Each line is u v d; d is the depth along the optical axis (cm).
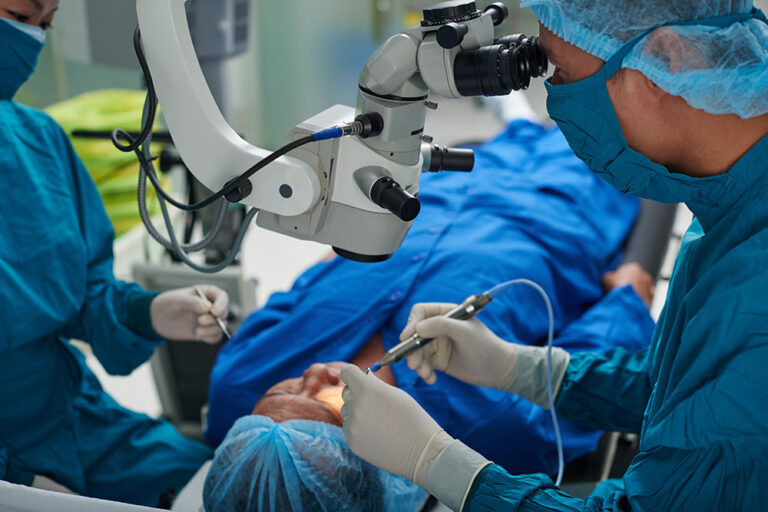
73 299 148
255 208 103
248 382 149
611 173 99
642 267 208
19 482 137
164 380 192
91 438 157
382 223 98
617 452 173
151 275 187
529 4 91
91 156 258
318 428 117
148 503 155
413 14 538
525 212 198
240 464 112
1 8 136
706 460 89
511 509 90
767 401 83
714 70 86
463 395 144
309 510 110
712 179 93
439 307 132
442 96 95
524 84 93
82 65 319
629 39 89
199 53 229
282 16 393
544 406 131
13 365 143
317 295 167
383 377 146
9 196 143
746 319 85
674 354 101
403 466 99
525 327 169
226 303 151
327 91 418
